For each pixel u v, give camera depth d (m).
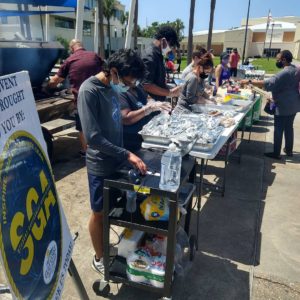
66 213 3.14
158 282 1.92
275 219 3.23
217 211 3.33
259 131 6.57
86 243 2.70
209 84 6.18
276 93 4.71
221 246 2.75
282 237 2.93
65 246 1.40
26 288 1.03
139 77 1.79
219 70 7.16
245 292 2.24
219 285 2.29
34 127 1.23
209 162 4.73
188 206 2.44
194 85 3.60
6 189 0.97
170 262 1.84
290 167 4.65
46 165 1.29
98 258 2.29
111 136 1.97
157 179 1.87
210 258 2.58
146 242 2.06
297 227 3.10
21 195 1.06
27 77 1.22
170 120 2.69
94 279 2.30
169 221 1.76
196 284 2.29
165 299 1.94
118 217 1.93
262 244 2.81
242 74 10.26
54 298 1.23
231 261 2.56
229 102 4.34
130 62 1.73
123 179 1.88
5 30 5.88
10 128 1.04
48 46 4.33
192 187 2.24
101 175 1.96
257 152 5.25
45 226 1.22
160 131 2.41
